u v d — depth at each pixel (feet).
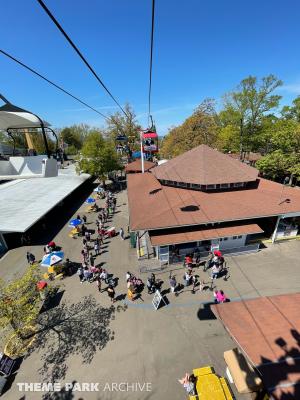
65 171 163.32
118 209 111.96
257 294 52.65
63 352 42.11
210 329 44.83
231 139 167.12
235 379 33.60
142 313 49.19
